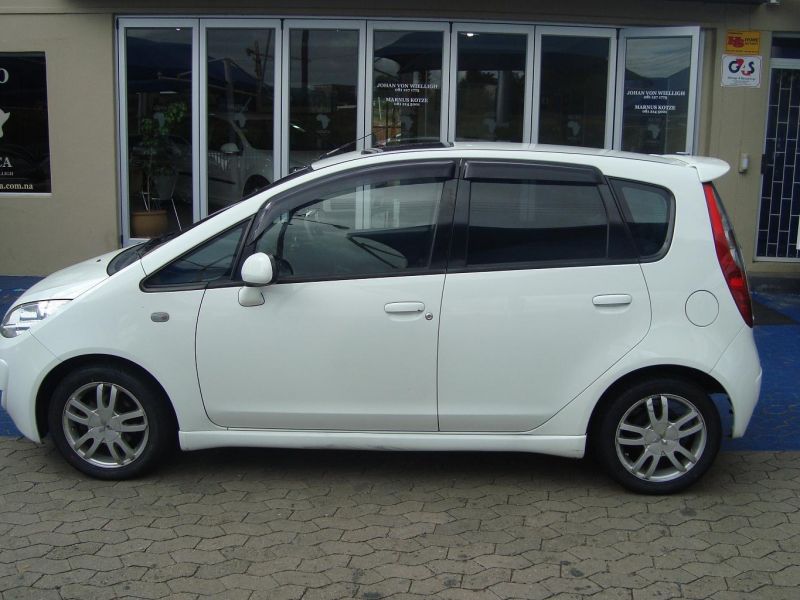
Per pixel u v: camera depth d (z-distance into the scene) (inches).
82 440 186.9
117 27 363.6
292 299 177.3
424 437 181.2
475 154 182.2
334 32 361.1
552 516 174.9
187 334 178.7
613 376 176.9
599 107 369.4
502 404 179.2
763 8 361.1
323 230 180.2
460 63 363.6
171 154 373.1
